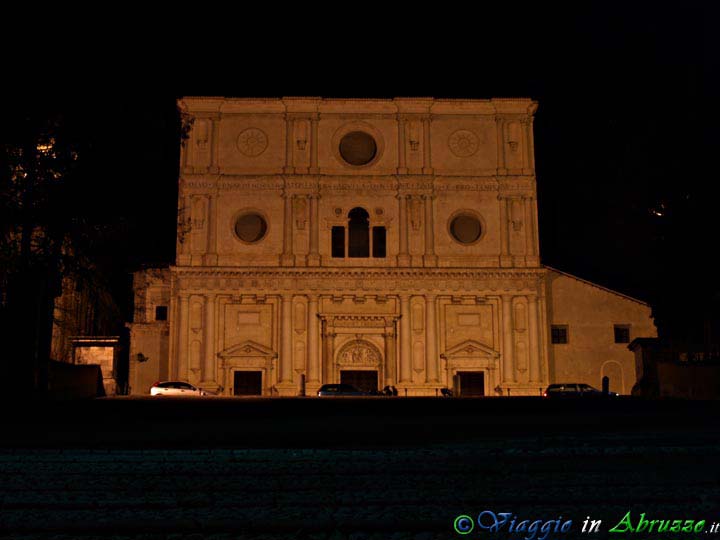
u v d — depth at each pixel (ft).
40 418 99.14
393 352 245.86
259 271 245.04
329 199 253.85
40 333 144.25
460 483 47.52
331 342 245.24
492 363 245.86
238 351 242.99
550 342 253.24
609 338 254.68
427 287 247.50
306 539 35.53
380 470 52.11
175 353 242.58
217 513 39.40
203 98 255.70
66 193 130.62
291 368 243.19
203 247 248.52
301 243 250.37
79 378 177.68
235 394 242.78
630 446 61.11
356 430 80.07
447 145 258.16
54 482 48.03
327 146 256.73
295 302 246.68
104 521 37.73
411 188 253.65
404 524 37.04
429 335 245.04
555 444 63.93
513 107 258.98
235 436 72.43
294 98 256.73
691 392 163.53
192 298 244.83
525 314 248.52
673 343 186.50
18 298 135.13
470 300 249.14
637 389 222.69
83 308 244.83
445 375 245.86
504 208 254.47
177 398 181.37
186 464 54.08
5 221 124.88
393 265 250.78
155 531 37.04
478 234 254.47
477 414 113.39
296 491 45.21
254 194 253.03
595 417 103.14
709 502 41.11
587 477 48.93
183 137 247.09
